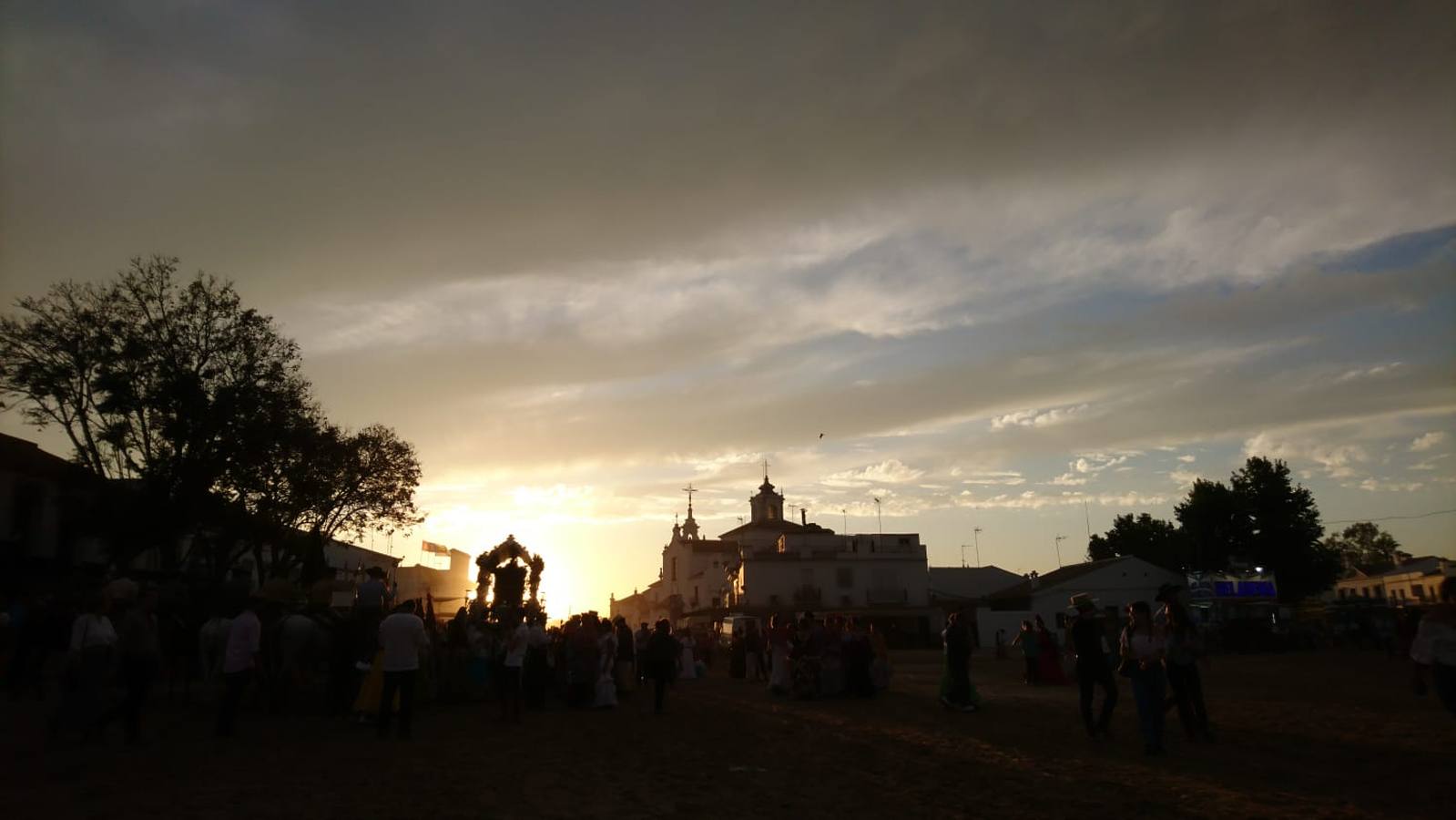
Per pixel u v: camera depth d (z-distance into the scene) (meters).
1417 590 92.19
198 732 14.70
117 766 11.23
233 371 31.41
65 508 32.59
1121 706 19.61
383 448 40.38
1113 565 69.25
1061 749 13.08
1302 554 66.75
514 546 29.53
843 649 23.16
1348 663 34.16
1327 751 12.59
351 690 17.42
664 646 19.56
